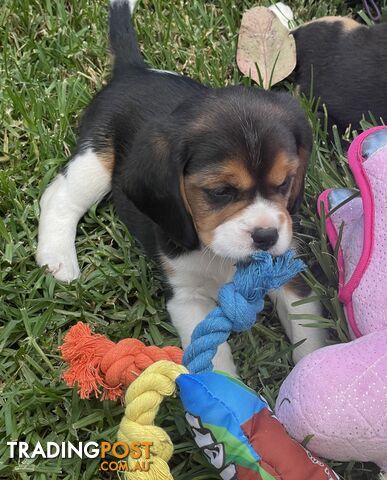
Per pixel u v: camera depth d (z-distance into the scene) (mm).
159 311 560
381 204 445
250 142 459
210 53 749
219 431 379
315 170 606
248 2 796
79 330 443
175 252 533
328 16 751
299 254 546
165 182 487
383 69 639
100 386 480
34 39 754
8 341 530
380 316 435
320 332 519
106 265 578
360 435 387
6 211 615
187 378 385
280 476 378
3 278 562
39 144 653
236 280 412
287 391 411
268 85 714
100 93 634
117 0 670
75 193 601
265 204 470
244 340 532
